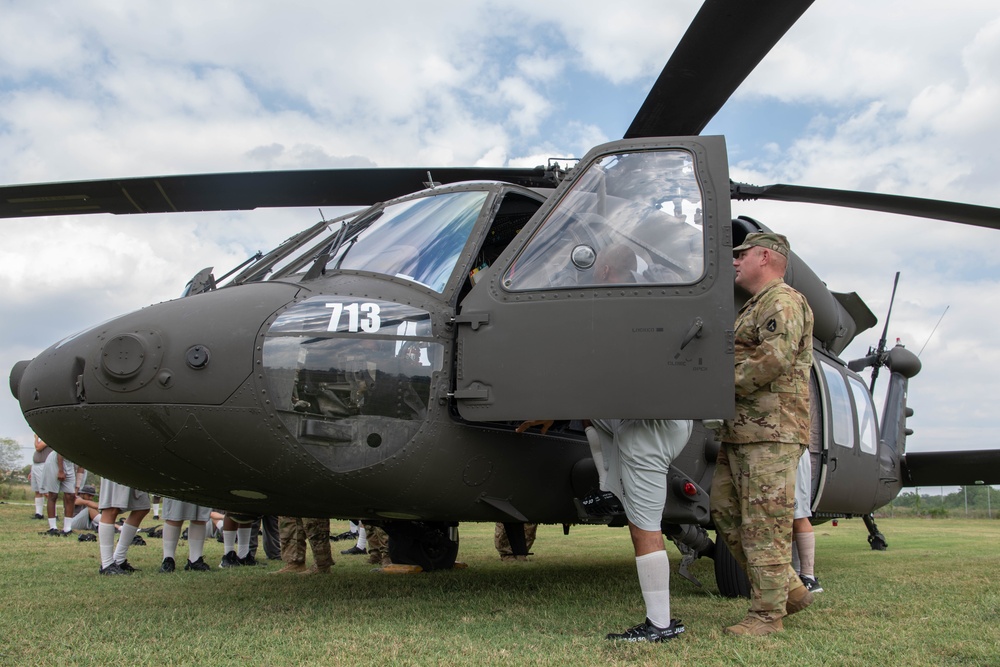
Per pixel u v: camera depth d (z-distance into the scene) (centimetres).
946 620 356
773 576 331
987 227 501
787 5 338
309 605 399
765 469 337
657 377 326
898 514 2686
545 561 702
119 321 361
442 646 297
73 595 444
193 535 631
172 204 507
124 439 345
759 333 344
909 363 852
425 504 369
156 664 272
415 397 354
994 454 773
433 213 414
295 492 358
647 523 329
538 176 486
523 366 341
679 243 345
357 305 359
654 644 304
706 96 411
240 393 335
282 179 483
